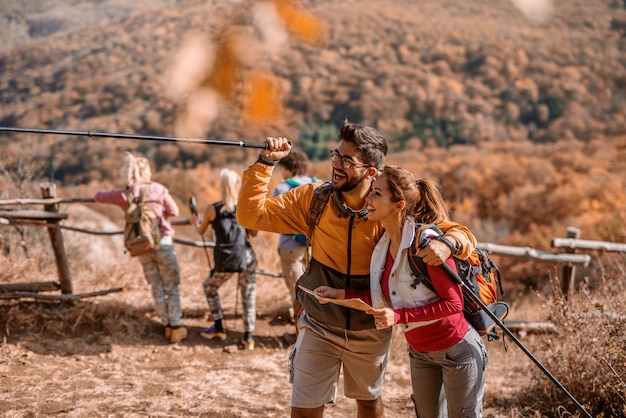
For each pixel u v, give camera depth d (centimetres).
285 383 455
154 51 5844
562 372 409
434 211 262
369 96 9794
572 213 4681
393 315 246
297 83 8881
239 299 647
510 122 10362
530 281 1031
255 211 287
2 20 6412
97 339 523
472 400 263
